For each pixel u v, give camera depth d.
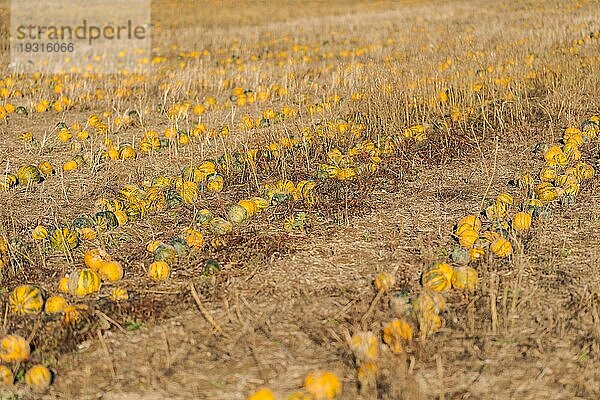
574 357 5.48
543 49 18.17
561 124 11.91
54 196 9.75
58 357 5.78
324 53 22.11
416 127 11.65
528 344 5.68
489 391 5.13
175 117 13.70
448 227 8.09
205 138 12.22
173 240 7.53
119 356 5.77
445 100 13.08
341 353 5.66
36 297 6.46
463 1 36.50
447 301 6.38
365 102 13.13
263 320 6.21
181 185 9.45
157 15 36.16
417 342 5.71
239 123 13.38
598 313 6.03
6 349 5.64
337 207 8.84
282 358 5.64
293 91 15.59
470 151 10.95
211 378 5.43
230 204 9.03
